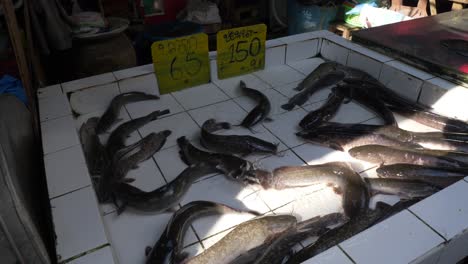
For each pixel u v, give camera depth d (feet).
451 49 8.21
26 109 6.70
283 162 6.16
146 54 13.15
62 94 7.40
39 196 5.61
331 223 4.91
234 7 18.12
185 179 5.50
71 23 10.87
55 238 4.22
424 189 5.34
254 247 4.57
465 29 9.45
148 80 8.29
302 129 6.98
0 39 9.85
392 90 8.14
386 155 5.97
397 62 8.18
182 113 7.63
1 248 3.70
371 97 7.54
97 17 11.20
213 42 16.85
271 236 4.68
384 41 8.75
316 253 4.44
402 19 13.41
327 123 7.00
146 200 5.12
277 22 19.01
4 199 3.54
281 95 8.28
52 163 5.38
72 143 5.83
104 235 4.25
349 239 4.06
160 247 4.52
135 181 5.79
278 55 9.45
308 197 5.45
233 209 5.16
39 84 9.29
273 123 7.25
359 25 14.94
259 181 5.57
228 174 5.75
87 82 7.90
